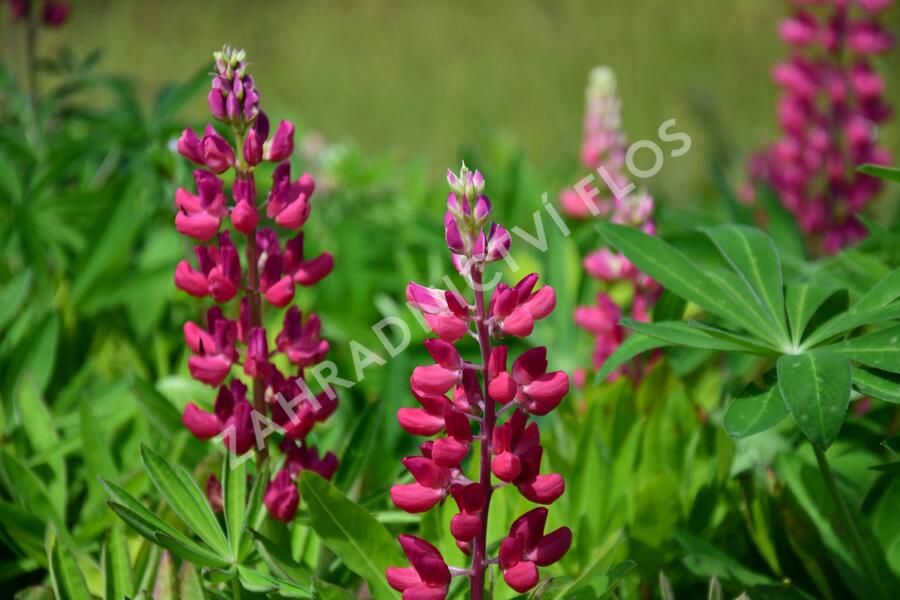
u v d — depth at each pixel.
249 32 4.12
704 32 3.71
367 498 1.08
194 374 1.02
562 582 1.03
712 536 1.12
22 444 1.17
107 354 1.30
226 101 1.01
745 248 1.07
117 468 1.16
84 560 1.07
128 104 1.58
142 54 3.84
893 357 0.98
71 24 3.99
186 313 1.36
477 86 3.65
